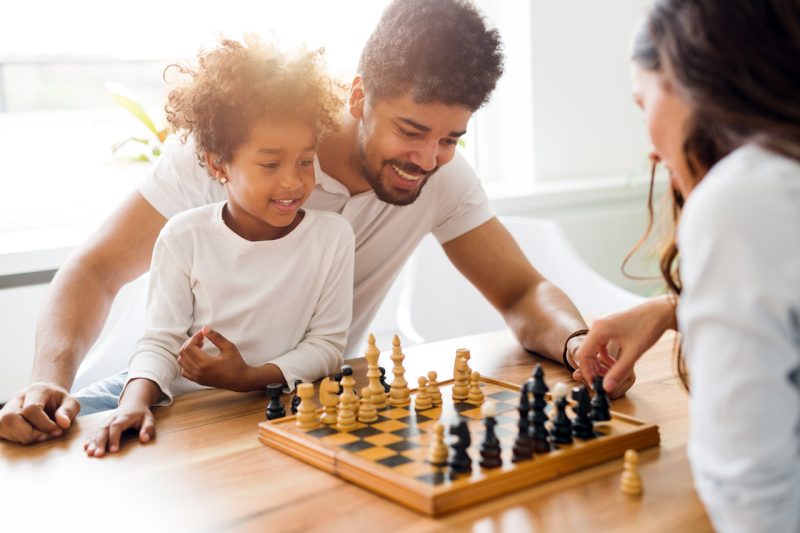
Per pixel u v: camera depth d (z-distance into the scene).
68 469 1.05
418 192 1.57
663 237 1.12
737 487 0.67
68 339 1.44
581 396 1.04
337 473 0.99
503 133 3.17
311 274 1.46
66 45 2.52
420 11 1.37
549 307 1.58
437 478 0.92
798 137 0.71
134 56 2.61
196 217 1.44
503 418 1.13
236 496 0.95
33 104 2.51
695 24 0.76
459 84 1.35
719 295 0.68
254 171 1.35
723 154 0.79
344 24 2.80
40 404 1.20
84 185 2.61
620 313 1.26
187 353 1.28
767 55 0.74
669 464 1.00
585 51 3.11
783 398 0.67
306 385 1.12
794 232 0.67
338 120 1.51
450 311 2.38
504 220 2.46
